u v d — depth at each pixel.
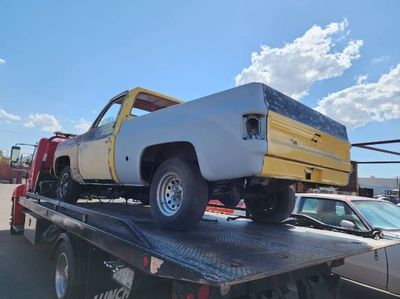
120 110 4.97
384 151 8.57
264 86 3.18
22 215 8.83
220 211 6.57
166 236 3.33
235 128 3.13
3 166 46.78
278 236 3.96
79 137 5.99
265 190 4.28
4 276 5.69
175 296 2.33
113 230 3.43
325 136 3.91
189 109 3.67
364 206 5.52
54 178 7.92
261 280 2.57
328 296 3.17
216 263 2.36
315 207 6.00
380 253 4.78
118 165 4.68
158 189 3.89
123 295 3.24
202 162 3.38
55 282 4.39
